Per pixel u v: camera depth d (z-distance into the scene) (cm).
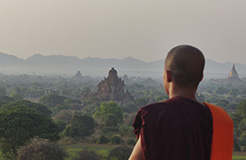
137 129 167
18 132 3394
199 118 160
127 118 9038
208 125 160
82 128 6475
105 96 14875
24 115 3688
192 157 151
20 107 4022
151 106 165
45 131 3666
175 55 170
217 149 158
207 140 158
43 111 7750
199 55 169
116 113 7862
